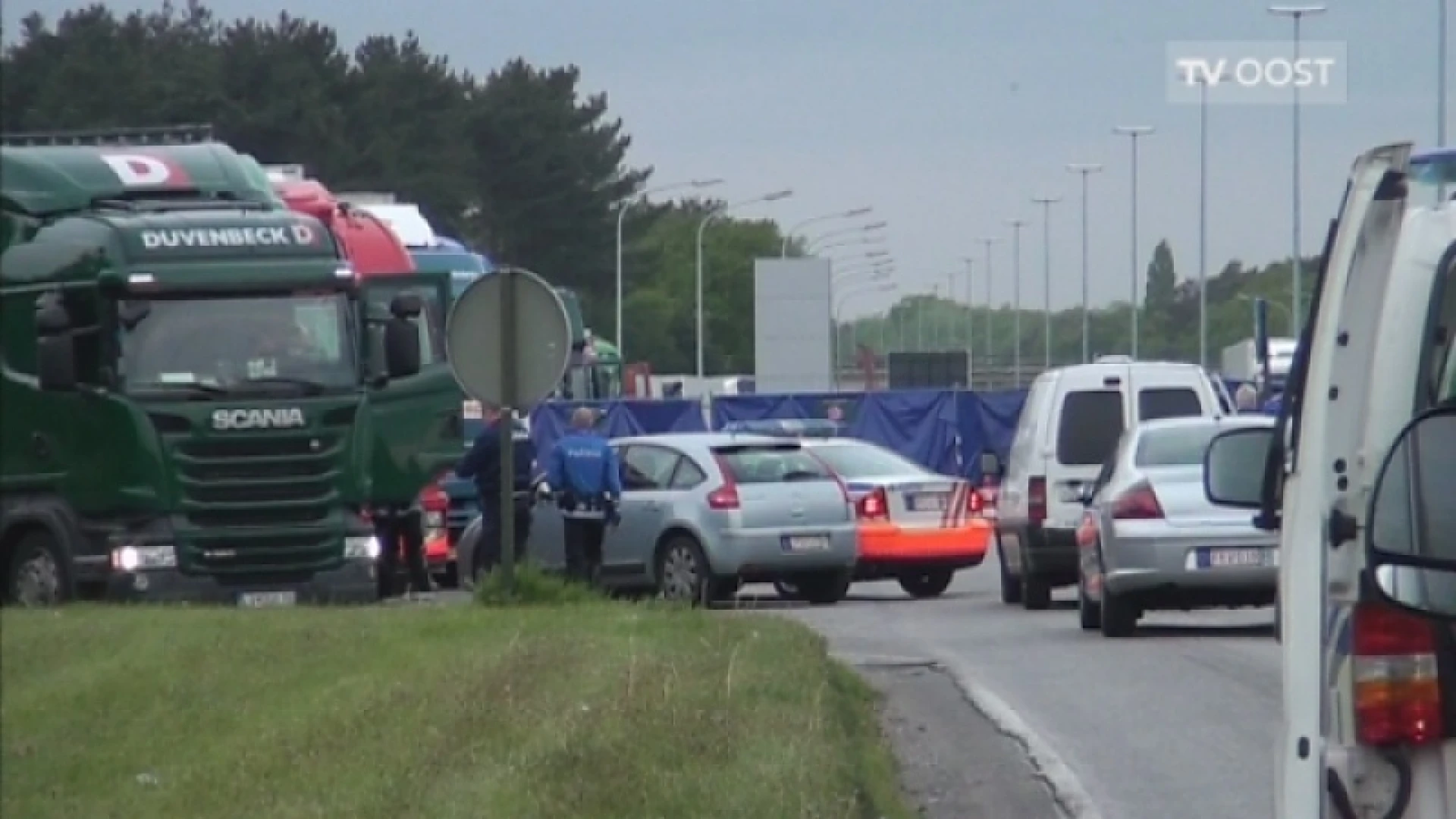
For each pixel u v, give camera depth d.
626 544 83.50
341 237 83.12
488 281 59.94
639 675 43.44
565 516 78.62
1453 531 16.97
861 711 47.75
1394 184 18.42
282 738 42.25
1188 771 41.78
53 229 71.25
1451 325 18.36
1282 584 19.28
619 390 176.00
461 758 37.50
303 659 51.53
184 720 46.72
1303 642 18.62
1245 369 162.62
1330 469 18.48
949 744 44.97
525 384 60.09
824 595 85.62
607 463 78.50
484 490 74.75
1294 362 20.33
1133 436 66.94
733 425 146.00
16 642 56.44
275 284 70.38
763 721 39.56
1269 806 38.28
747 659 47.81
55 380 68.81
